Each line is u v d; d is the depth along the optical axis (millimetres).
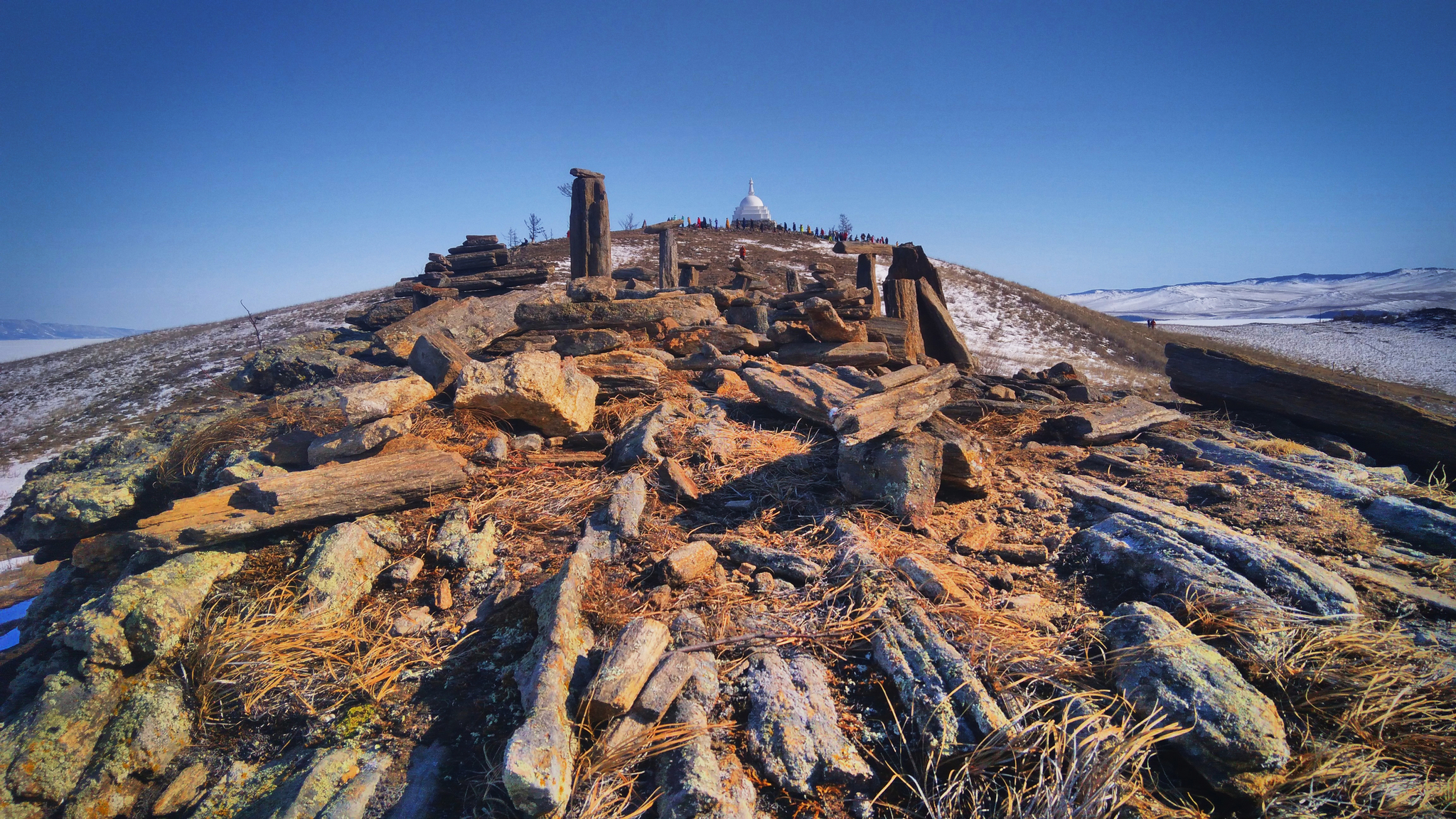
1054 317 41938
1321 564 3676
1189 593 3270
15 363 28391
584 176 10859
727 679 2805
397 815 2354
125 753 2750
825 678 2836
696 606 3262
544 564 3670
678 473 4402
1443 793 2293
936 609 3146
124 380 22750
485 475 4477
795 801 2365
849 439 4086
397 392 4820
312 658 3143
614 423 5473
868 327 8336
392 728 2750
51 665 3172
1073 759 2369
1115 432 5930
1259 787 2340
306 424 4691
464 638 3213
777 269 39219
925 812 2344
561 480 4535
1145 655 2789
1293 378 6266
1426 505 4332
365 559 3678
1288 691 2809
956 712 2588
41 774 2672
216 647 3121
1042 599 3443
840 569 3496
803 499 4344
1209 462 5234
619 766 2396
